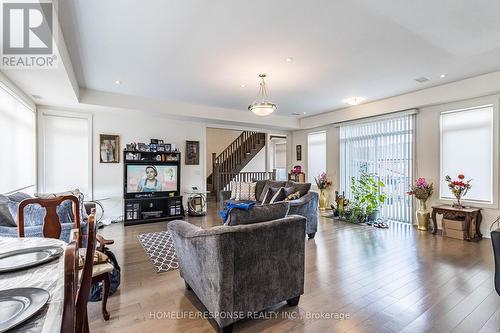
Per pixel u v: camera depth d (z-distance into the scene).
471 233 4.07
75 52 3.16
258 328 1.92
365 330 1.87
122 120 5.62
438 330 1.86
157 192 5.70
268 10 2.32
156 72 3.84
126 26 2.57
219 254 1.75
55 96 4.15
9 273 1.11
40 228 2.41
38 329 0.72
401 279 2.68
